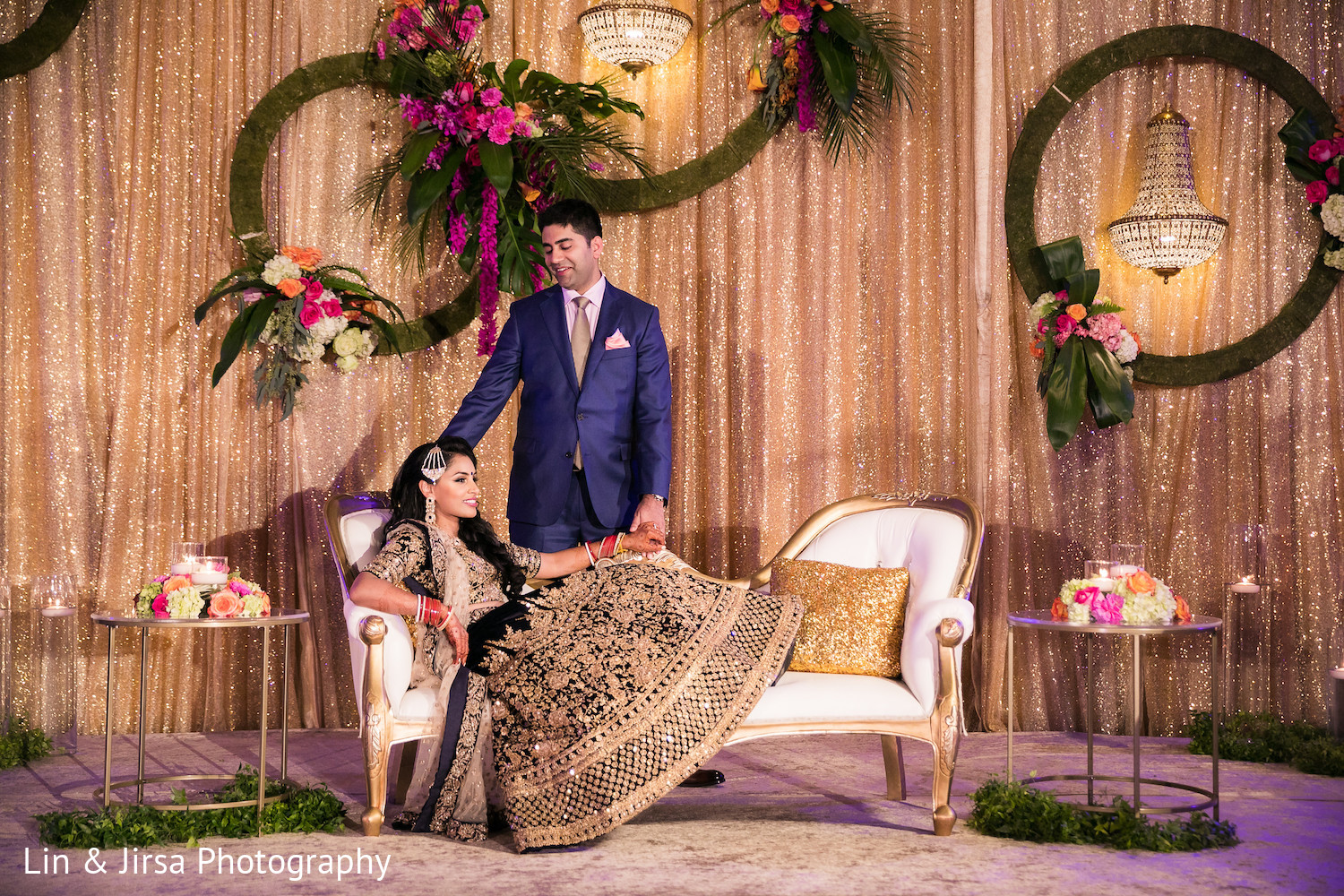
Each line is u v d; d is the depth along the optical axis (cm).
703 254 446
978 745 406
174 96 424
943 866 252
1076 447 448
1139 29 452
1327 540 439
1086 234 453
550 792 265
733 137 441
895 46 442
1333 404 445
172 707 422
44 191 414
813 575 323
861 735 420
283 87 424
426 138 401
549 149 415
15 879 240
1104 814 282
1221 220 429
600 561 324
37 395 414
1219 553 445
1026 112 449
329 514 324
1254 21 453
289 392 414
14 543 410
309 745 394
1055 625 286
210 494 424
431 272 441
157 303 421
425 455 304
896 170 448
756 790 332
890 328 450
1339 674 377
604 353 357
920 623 288
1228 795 329
